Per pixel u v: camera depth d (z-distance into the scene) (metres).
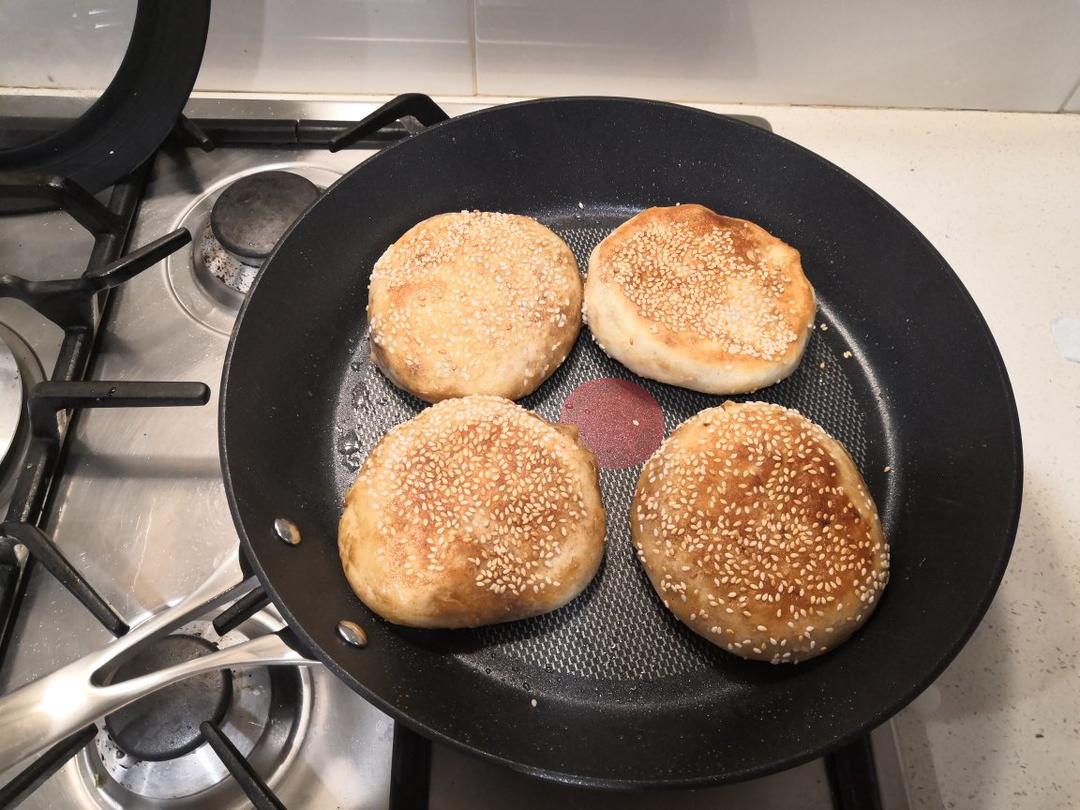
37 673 0.28
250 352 0.30
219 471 0.31
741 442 0.30
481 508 0.29
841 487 0.30
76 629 0.29
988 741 0.28
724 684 0.29
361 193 0.34
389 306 0.33
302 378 0.33
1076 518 0.32
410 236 0.35
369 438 0.33
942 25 0.38
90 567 0.29
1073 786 0.28
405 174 0.34
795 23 0.38
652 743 0.27
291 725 0.27
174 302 0.34
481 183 0.36
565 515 0.29
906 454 0.32
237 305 0.34
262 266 0.31
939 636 0.26
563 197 0.38
